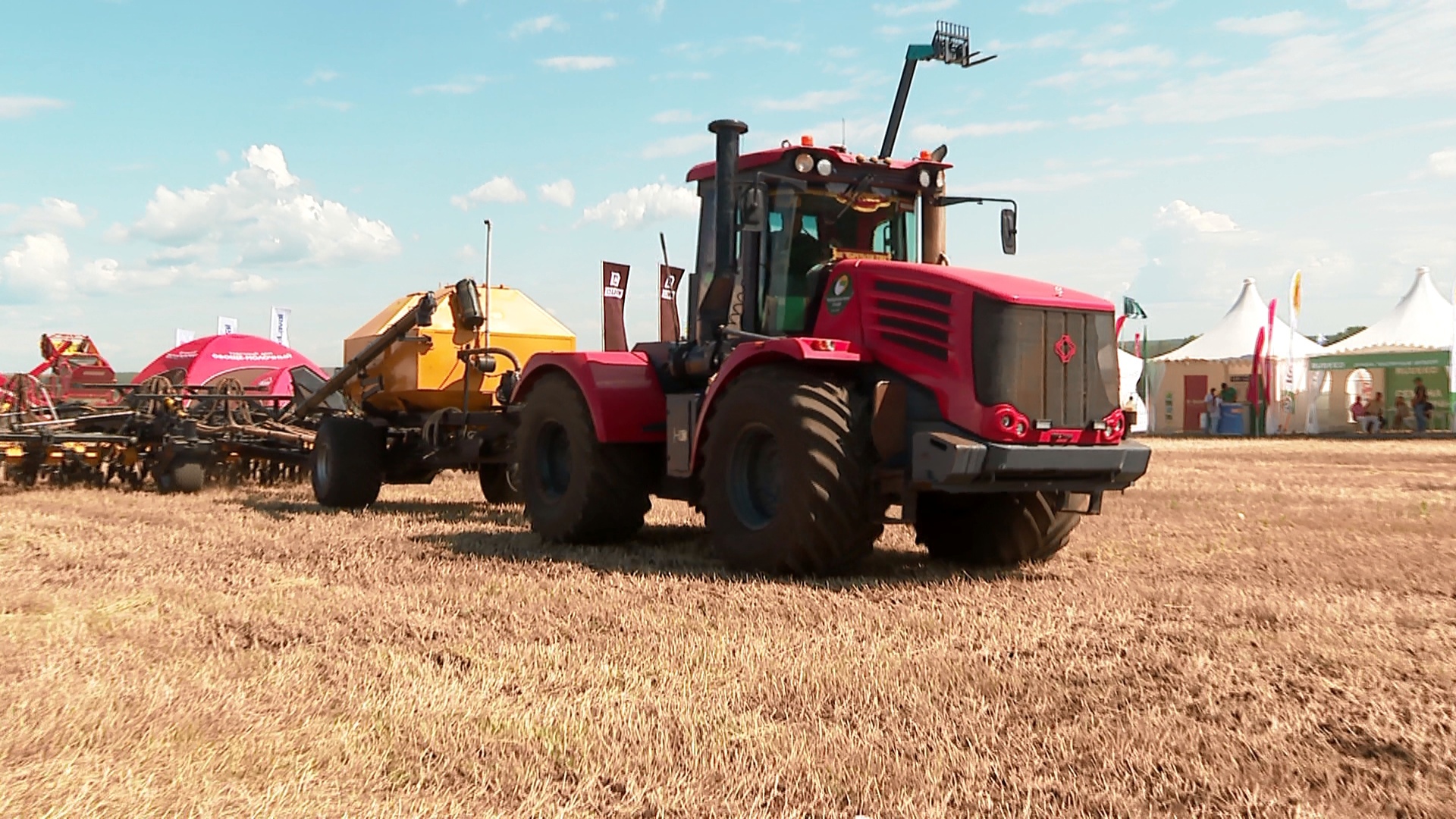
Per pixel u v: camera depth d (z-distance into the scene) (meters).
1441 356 28.03
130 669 4.19
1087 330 6.49
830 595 5.70
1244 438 28.34
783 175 7.20
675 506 10.48
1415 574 6.50
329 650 4.52
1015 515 6.90
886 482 6.27
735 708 3.71
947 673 4.11
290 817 2.77
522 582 6.06
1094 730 3.48
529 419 8.31
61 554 7.06
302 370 16.23
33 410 12.61
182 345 16.55
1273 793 2.98
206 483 12.91
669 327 8.25
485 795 2.96
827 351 6.34
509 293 11.45
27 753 3.22
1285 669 4.25
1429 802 2.91
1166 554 7.46
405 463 10.95
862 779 3.04
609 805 2.90
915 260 7.63
